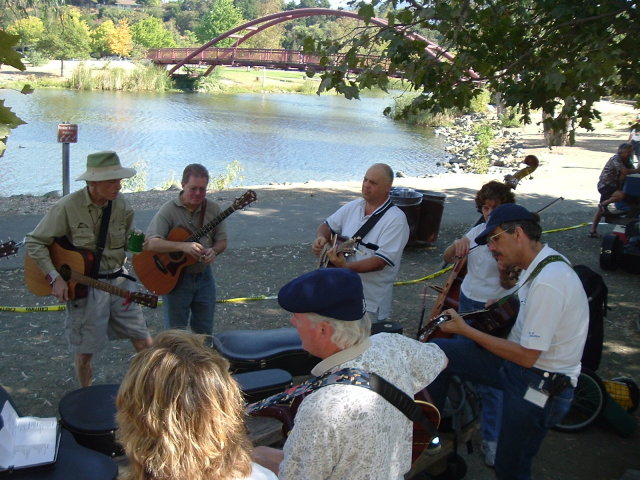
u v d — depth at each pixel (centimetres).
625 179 1020
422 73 615
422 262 986
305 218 1249
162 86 5919
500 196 467
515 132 3544
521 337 320
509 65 627
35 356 592
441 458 400
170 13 13225
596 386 490
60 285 425
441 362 246
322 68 618
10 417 266
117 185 431
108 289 447
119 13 10181
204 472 168
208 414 169
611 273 955
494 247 335
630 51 581
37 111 3925
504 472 345
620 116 4309
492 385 369
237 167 2316
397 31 612
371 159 2861
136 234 464
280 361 416
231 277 864
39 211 1216
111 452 315
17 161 2416
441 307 491
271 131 3691
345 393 216
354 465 215
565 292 313
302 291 227
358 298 230
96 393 342
